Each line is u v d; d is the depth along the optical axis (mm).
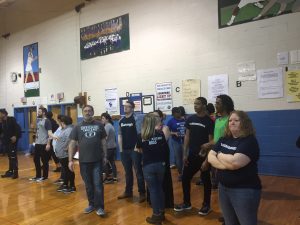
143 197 4258
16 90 11094
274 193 4336
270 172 5500
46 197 4652
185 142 3588
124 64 7707
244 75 5766
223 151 2119
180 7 6637
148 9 7188
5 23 11359
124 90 7730
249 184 1990
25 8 10422
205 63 6289
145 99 7297
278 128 5402
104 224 3439
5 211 4031
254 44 5645
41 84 10047
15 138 6137
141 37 7340
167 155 3588
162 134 3361
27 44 10492
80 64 8773
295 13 5211
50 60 9680
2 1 10242
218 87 6090
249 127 2074
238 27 5828
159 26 7004
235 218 2113
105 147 3867
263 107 5562
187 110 6570
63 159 4926
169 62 6855
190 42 6500
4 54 11500
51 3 9500
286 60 5301
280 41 5363
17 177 6168
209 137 3393
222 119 3168
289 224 3211
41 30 9930
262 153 5578
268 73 5492
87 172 3787
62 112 9336
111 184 5266
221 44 6055
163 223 3354
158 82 7055
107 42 8055
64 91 9281
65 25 9141
